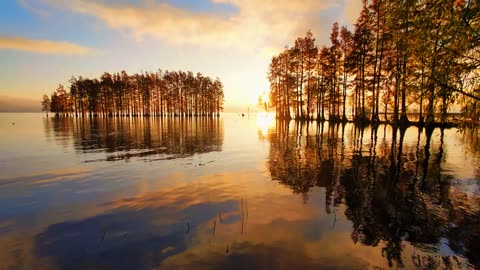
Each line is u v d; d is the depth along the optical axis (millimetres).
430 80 5391
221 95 96062
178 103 91375
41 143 20172
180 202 6844
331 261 4086
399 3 5441
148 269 3949
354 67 33812
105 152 15562
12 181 9109
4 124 50844
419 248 4492
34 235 5121
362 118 32938
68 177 9617
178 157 13727
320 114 46469
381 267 3941
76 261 4207
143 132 30141
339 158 12523
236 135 25656
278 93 56875
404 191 7520
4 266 4098
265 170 10430
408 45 5570
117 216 5984
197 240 4801
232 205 6574
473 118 5438
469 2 4699
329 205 6520
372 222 5512
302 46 45344
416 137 19656
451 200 6758
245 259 4141
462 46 4863
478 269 3889
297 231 5117
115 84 87562
